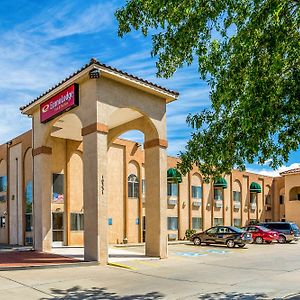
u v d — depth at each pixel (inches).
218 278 578.6
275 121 316.8
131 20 359.9
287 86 305.0
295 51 296.0
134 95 810.2
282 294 459.5
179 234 1499.8
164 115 867.4
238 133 356.2
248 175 1920.5
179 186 1523.1
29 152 1148.5
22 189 1155.9
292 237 1425.9
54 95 858.1
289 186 1977.1
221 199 1733.5
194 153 393.1
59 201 1095.0
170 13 335.6
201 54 346.3
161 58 370.0
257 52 304.7
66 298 436.5
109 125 971.9
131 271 641.6
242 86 326.3
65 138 1123.3
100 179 724.7
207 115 378.6
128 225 1291.8
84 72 751.1
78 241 1117.7
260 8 298.8
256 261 807.7
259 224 1530.5
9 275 572.1
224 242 1185.4
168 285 518.6
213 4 321.7
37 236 914.1
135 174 1343.5
